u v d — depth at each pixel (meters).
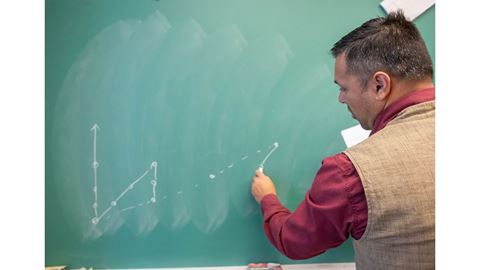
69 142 1.11
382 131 0.76
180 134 1.14
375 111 0.81
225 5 1.14
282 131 1.16
